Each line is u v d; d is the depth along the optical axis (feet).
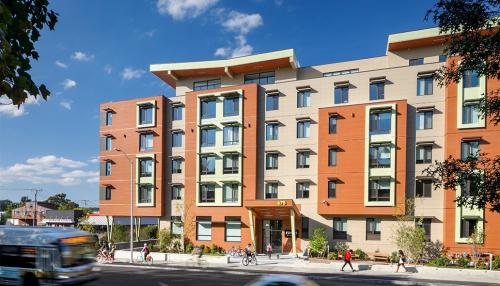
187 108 152.05
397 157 121.70
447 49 35.27
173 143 156.25
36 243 55.93
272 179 138.92
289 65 148.25
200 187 147.84
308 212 133.39
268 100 142.61
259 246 138.31
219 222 142.72
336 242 128.47
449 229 112.16
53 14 18.57
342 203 126.72
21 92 15.57
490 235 107.34
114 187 161.48
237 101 144.15
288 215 134.51
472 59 33.63
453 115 114.83
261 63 147.33
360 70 142.20
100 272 92.53
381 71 128.36
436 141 119.96
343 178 127.44
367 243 124.26
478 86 112.16
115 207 160.45
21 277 55.93
